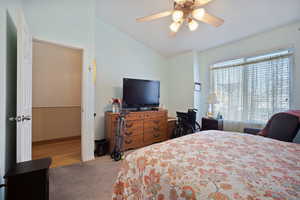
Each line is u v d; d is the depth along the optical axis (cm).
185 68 402
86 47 253
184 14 186
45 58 359
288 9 218
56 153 286
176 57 426
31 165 121
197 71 392
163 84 442
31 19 203
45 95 361
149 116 326
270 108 273
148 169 91
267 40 279
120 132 270
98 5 263
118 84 345
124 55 355
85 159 250
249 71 303
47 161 130
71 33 238
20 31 141
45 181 116
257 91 290
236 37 306
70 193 162
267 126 218
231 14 239
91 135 257
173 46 379
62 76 385
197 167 85
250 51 302
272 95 271
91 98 258
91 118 257
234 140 137
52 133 372
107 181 187
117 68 343
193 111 333
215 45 349
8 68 146
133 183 99
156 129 338
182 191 70
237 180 71
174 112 430
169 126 376
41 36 210
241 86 314
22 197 109
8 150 148
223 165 87
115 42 339
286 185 68
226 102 339
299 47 243
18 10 140
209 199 62
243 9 227
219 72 353
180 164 88
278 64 265
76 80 407
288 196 60
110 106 331
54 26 222
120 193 108
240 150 112
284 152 109
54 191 165
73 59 400
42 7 212
